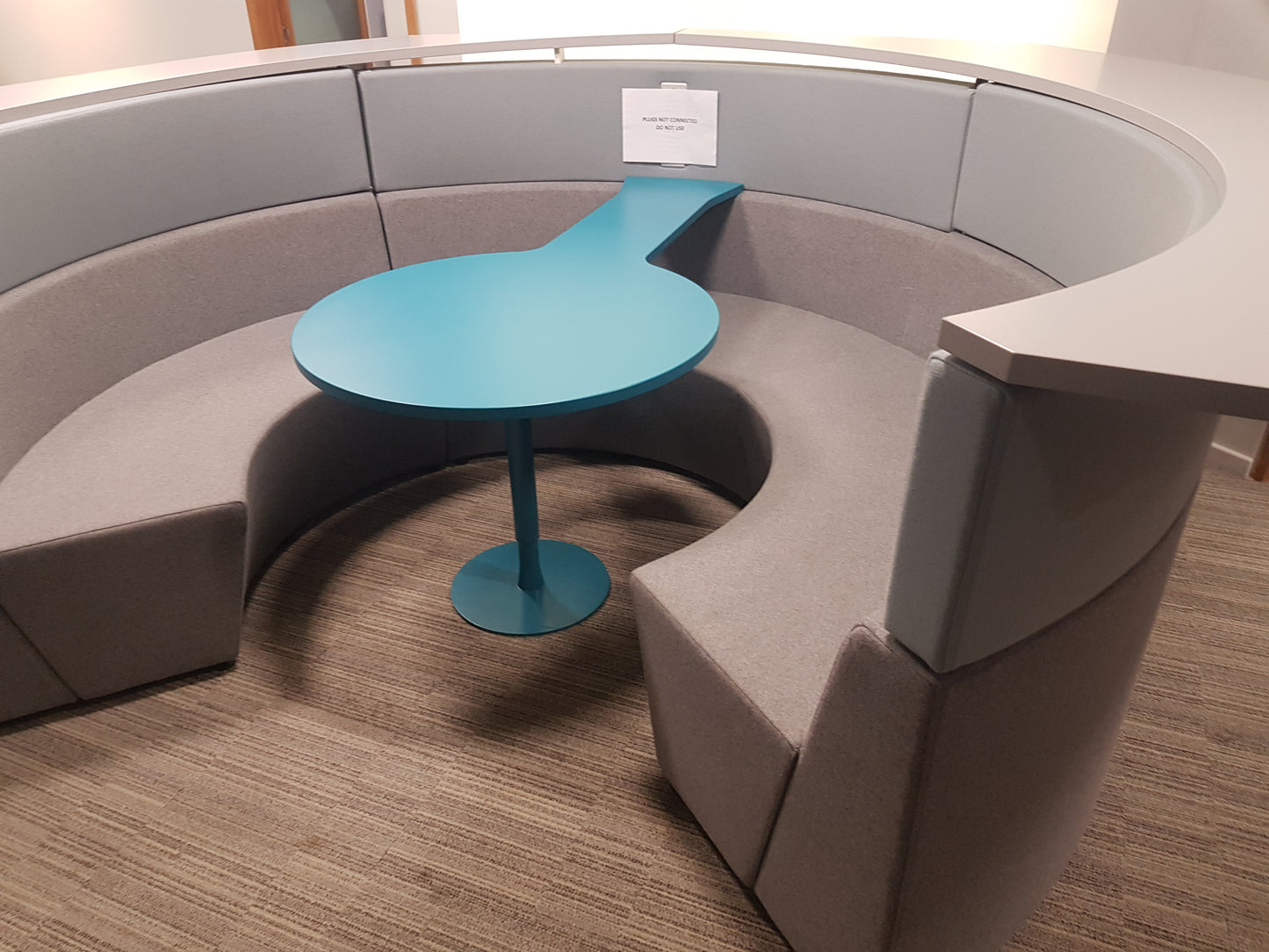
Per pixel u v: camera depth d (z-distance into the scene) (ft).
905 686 3.33
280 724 6.23
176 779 5.85
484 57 10.10
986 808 3.82
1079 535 3.24
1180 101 5.59
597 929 4.96
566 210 8.82
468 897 5.14
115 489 6.09
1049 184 6.25
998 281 6.73
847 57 7.57
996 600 3.12
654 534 8.02
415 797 5.72
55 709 6.38
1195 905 5.06
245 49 15.35
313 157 8.34
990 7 12.28
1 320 6.46
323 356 5.75
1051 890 5.12
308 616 7.16
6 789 5.80
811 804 4.08
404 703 6.39
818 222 8.09
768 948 4.86
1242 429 8.77
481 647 6.87
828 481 5.95
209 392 7.29
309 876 5.25
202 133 7.72
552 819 5.57
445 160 8.75
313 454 7.71
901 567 3.20
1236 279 3.01
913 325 7.64
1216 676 6.56
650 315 6.23
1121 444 3.15
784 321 8.30
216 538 6.06
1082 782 4.45
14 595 5.74
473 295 6.64
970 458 2.80
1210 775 5.82
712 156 8.55
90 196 7.20
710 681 4.55
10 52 15.69
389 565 7.72
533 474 6.91
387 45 8.50
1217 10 8.13
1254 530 8.09
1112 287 2.94
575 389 5.25
